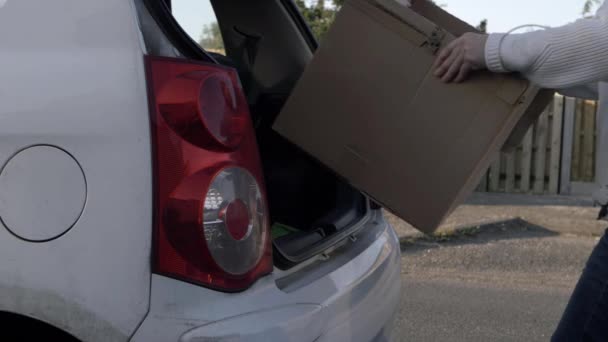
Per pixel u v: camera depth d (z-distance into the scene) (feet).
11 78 5.94
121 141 5.66
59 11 6.04
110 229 5.62
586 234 21.88
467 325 14.34
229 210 5.84
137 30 5.86
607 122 6.79
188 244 5.66
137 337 5.58
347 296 7.02
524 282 17.44
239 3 10.40
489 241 20.65
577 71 6.39
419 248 19.76
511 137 8.14
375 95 7.47
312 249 7.28
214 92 5.93
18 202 5.75
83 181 5.68
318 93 7.71
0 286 5.75
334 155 7.66
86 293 5.63
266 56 10.39
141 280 5.58
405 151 7.34
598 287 6.73
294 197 9.43
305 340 6.19
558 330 7.14
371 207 9.59
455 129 7.13
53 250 5.67
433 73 7.20
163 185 5.64
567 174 29.78
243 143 6.15
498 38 6.74
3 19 6.14
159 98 5.72
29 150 5.77
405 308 15.26
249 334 5.75
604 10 6.43
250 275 5.98
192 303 5.65
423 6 8.55
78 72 5.83
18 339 6.06
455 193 7.14
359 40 7.52
